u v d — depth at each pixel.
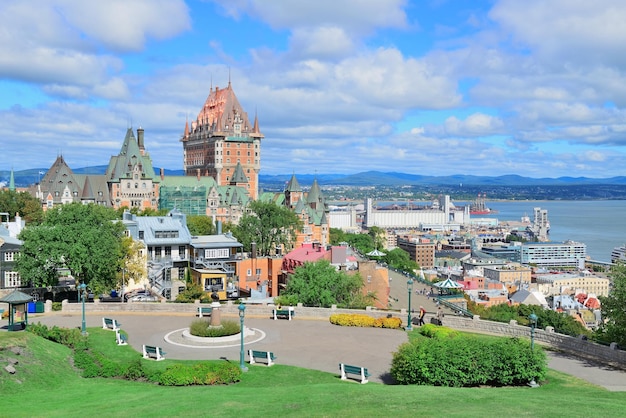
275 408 33.75
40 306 70.19
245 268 116.06
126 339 55.59
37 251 80.69
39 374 43.09
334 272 87.50
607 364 48.66
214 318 59.25
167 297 100.75
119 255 88.88
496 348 42.94
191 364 47.03
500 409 32.66
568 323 125.94
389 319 62.78
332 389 38.75
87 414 33.09
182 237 109.81
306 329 62.03
